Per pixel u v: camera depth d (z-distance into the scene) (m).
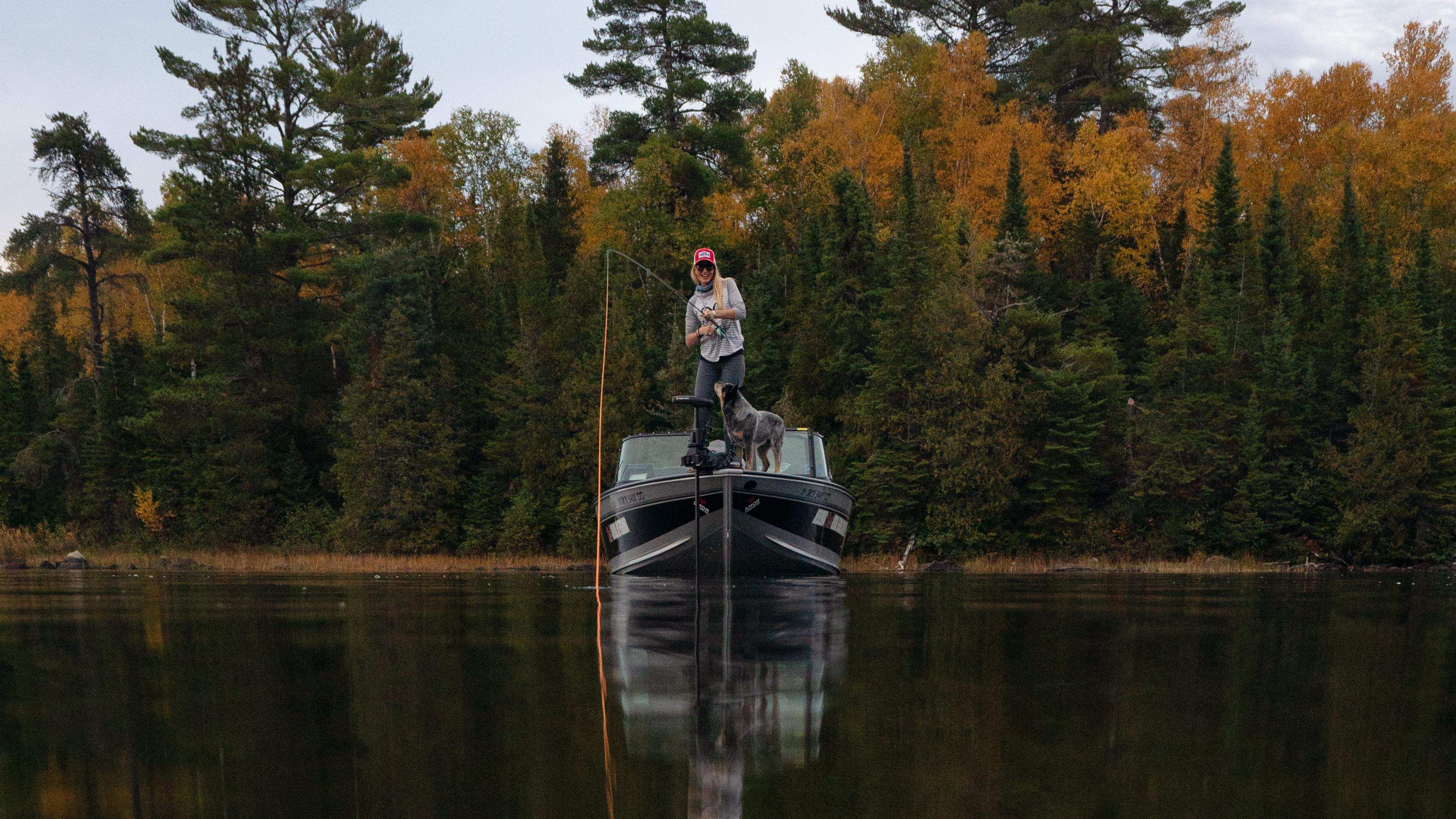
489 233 55.56
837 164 49.00
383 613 5.45
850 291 31.45
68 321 57.22
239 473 32.97
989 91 56.84
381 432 30.66
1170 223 49.34
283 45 40.97
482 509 30.94
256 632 4.30
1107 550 27.36
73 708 2.46
